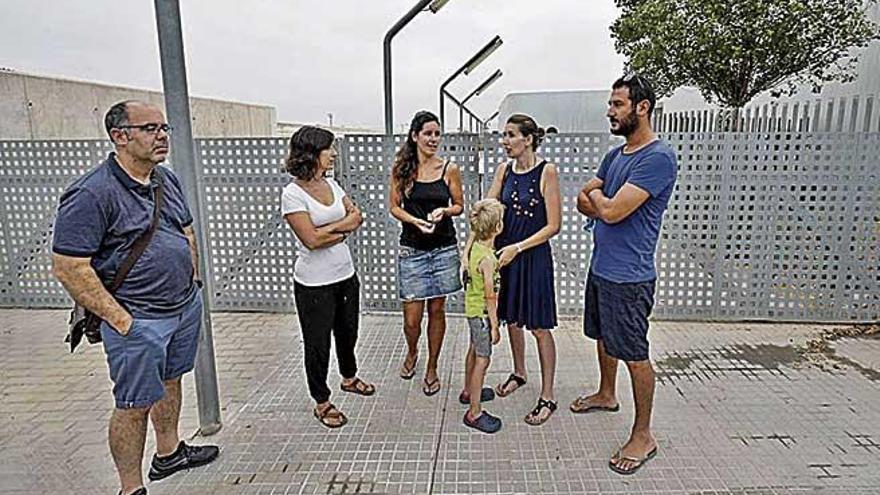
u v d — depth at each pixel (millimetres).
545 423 3156
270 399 3512
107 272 2174
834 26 5422
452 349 4305
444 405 3396
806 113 5727
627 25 6562
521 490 2572
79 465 2865
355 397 3508
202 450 2844
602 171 2832
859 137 4445
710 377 3732
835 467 2703
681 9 6020
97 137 7750
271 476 2701
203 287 2938
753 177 4609
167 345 2373
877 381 3645
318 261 3010
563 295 4996
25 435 3174
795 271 4715
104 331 2223
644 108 2523
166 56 2637
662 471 2686
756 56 5684
